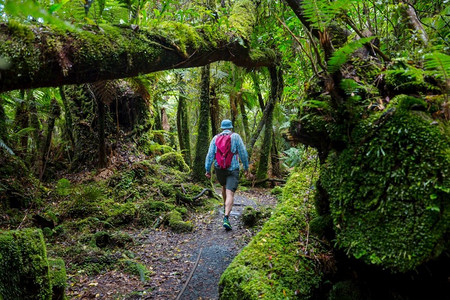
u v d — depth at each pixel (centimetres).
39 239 208
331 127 177
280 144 1028
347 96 173
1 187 441
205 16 538
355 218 163
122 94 686
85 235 436
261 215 526
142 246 442
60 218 483
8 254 181
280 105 779
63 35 196
